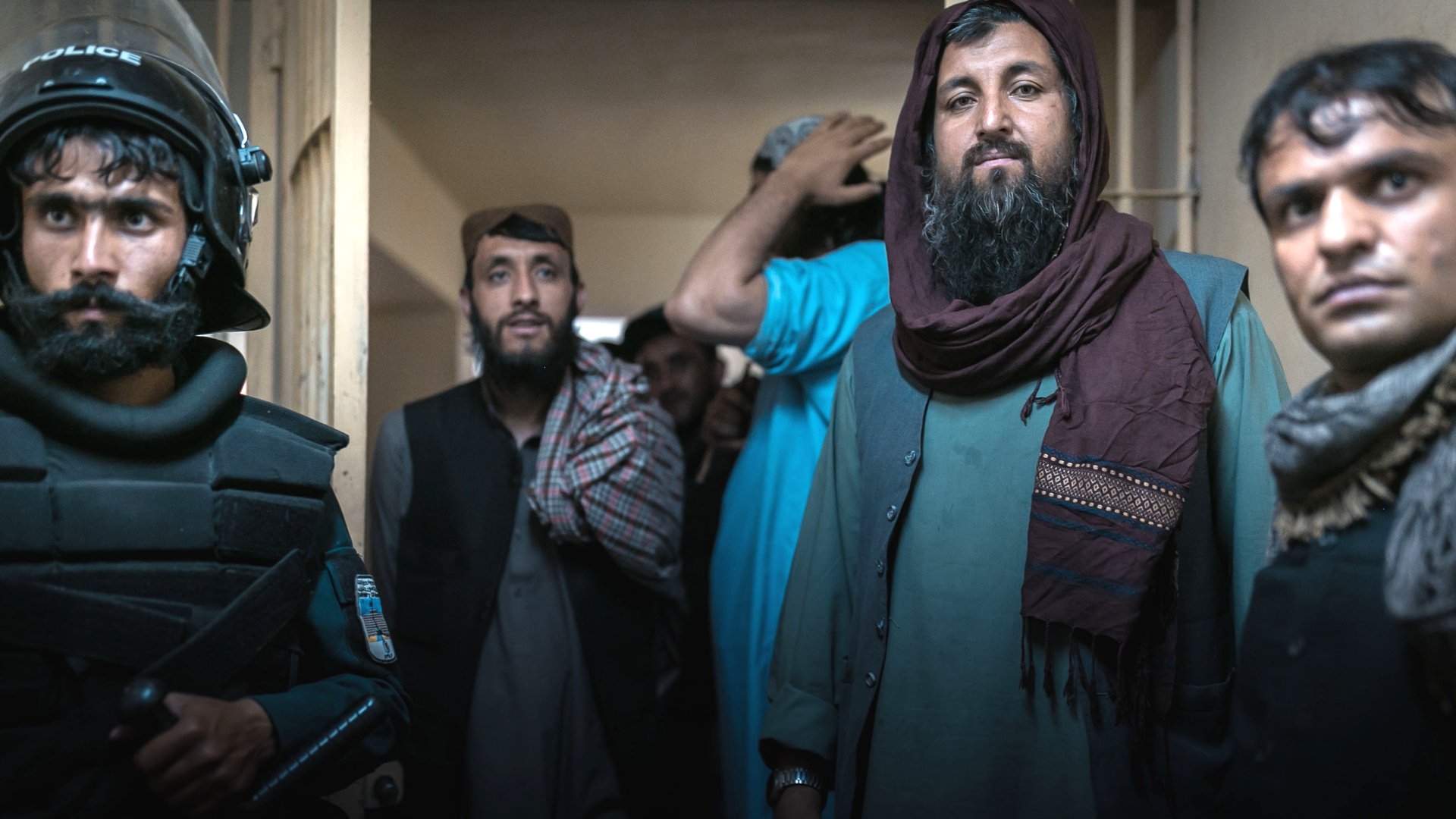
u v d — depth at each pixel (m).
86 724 1.07
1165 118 2.57
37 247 1.14
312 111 2.03
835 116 2.21
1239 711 1.04
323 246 1.95
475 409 2.28
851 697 1.41
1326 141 0.90
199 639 1.13
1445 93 0.88
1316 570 0.98
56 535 1.12
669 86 3.78
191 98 1.23
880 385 1.48
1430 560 0.83
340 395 1.87
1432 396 0.87
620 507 2.11
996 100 1.38
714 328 1.94
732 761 2.00
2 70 1.26
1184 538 1.29
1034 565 1.24
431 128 4.24
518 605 2.15
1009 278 1.40
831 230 2.23
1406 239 0.88
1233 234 2.21
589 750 2.12
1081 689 1.24
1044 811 1.24
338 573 1.36
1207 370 1.27
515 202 5.34
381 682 1.32
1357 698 0.92
